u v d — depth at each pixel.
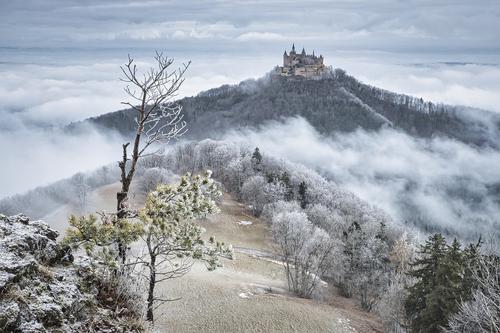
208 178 15.61
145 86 15.18
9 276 10.07
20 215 13.97
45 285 10.89
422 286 36.12
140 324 12.35
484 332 17.25
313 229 72.38
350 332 42.16
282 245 62.66
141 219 14.45
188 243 14.57
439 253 36.09
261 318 40.59
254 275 63.72
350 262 69.88
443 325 30.88
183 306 38.81
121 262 13.91
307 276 58.44
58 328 10.01
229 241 85.44
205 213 15.30
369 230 90.38
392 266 71.19
